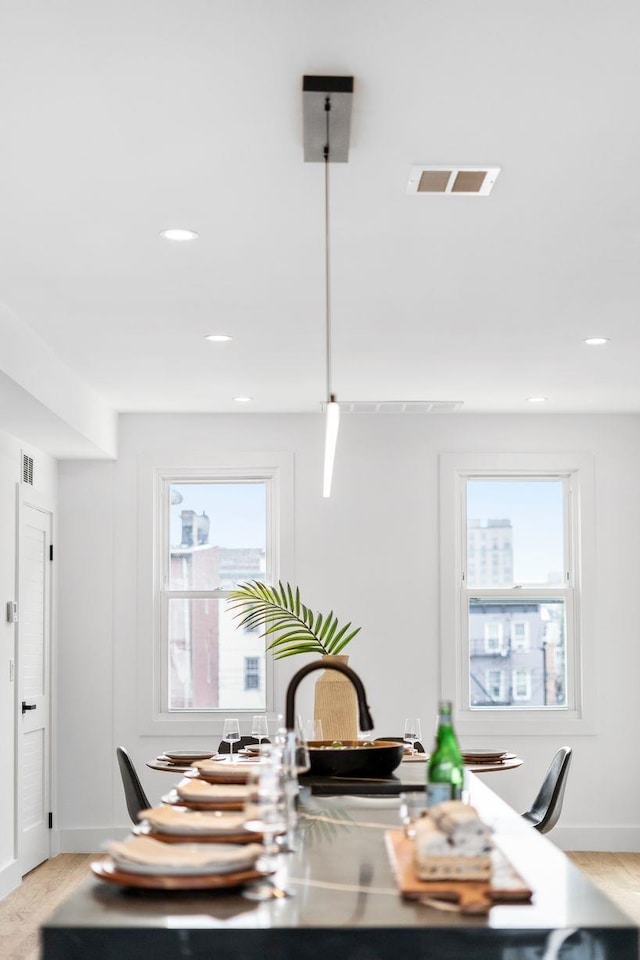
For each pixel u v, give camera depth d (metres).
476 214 3.75
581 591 7.56
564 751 5.14
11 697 6.36
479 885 1.88
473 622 7.63
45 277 4.42
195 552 7.65
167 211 3.70
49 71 2.71
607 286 4.64
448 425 7.62
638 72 2.73
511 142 3.15
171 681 7.57
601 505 7.62
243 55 2.63
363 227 3.88
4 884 6.11
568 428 7.65
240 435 7.58
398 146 3.17
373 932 1.69
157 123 3.00
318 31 2.53
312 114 2.84
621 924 1.69
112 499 7.54
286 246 4.09
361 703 2.71
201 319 5.10
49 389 5.66
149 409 7.41
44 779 7.15
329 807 2.85
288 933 1.70
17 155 3.21
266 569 7.64
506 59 2.66
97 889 1.93
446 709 2.25
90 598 7.49
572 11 2.45
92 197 3.56
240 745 5.89
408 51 2.62
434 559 7.54
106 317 5.04
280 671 7.49
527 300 4.84
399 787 3.09
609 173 3.39
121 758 5.00
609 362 6.08
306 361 6.00
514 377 6.46
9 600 6.35
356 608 7.51
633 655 7.54
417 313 5.05
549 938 1.68
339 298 4.79
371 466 7.59
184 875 1.91
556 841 7.40
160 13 2.45
